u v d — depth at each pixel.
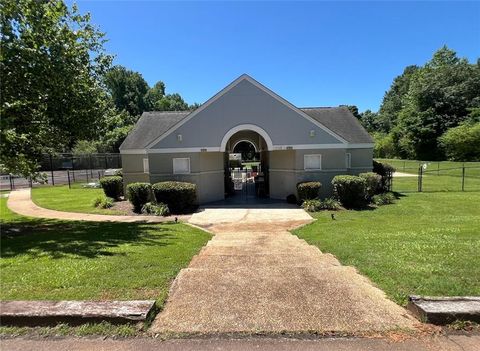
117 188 18.42
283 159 17.22
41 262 6.32
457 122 46.81
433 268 5.32
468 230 8.73
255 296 4.30
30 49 9.66
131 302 3.87
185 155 16.14
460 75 48.75
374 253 6.48
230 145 24.73
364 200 14.73
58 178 36.94
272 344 3.23
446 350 3.12
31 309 3.68
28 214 15.20
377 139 63.75
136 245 8.04
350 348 3.15
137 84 73.12
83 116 11.86
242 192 21.17
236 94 15.96
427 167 37.28
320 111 20.62
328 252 7.20
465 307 3.61
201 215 13.84
